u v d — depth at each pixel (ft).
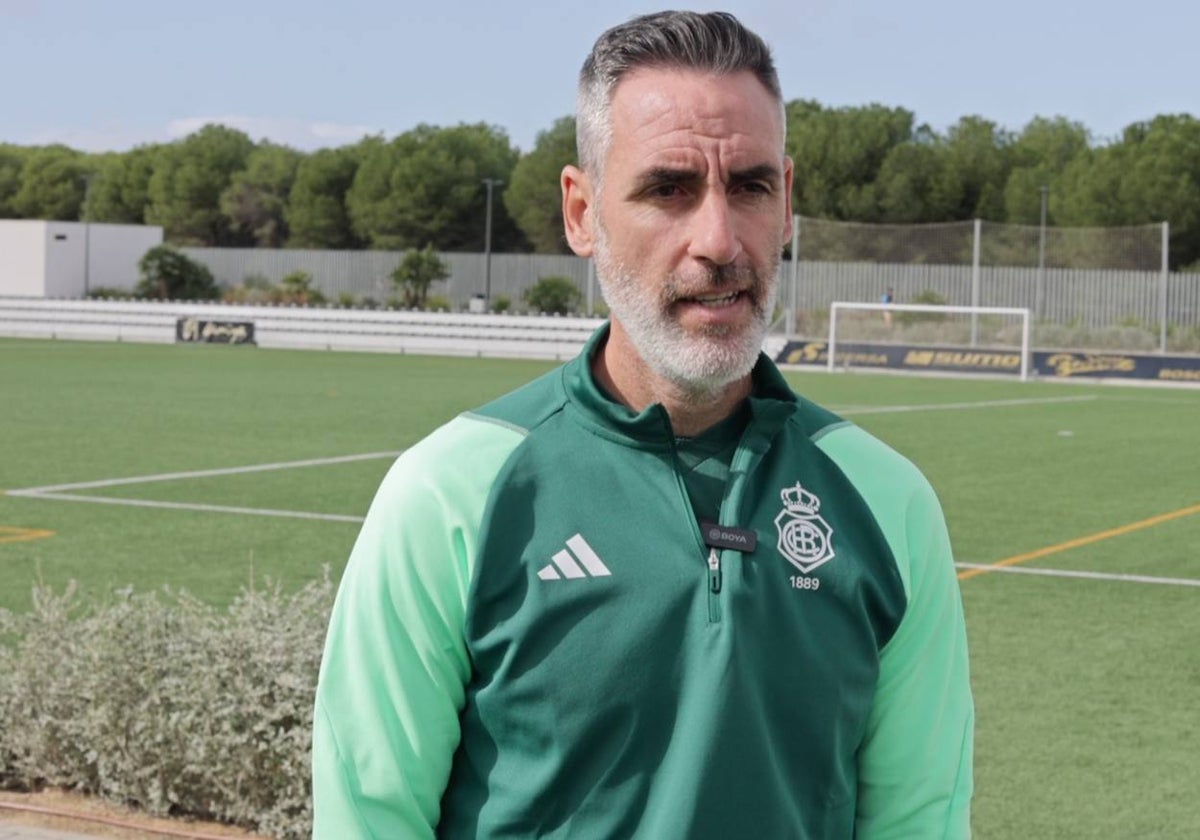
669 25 7.50
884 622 7.84
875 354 131.34
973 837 20.15
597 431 7.61
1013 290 152.35
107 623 20.11
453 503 7.51
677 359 7.37
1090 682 28.40
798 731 7.49
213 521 45.60
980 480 58.80
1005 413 89.51
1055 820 20.84
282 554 40.45
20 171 317.63
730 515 7.56
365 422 76.95
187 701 19.16
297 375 113.09
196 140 305.94
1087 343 133.69
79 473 56.03
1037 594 36.94
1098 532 46.57
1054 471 61.93
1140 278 146.92
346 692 7.58
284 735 18.62
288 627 19.52
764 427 7.71
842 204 237.04
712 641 7.26
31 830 19.21
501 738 7.44
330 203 272.10
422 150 265.54
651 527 7.44
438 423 76.84
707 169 7.32
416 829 7.55
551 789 7.32
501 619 7.41
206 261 216.74
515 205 254.27
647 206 7.40
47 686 20.66
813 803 7.57
